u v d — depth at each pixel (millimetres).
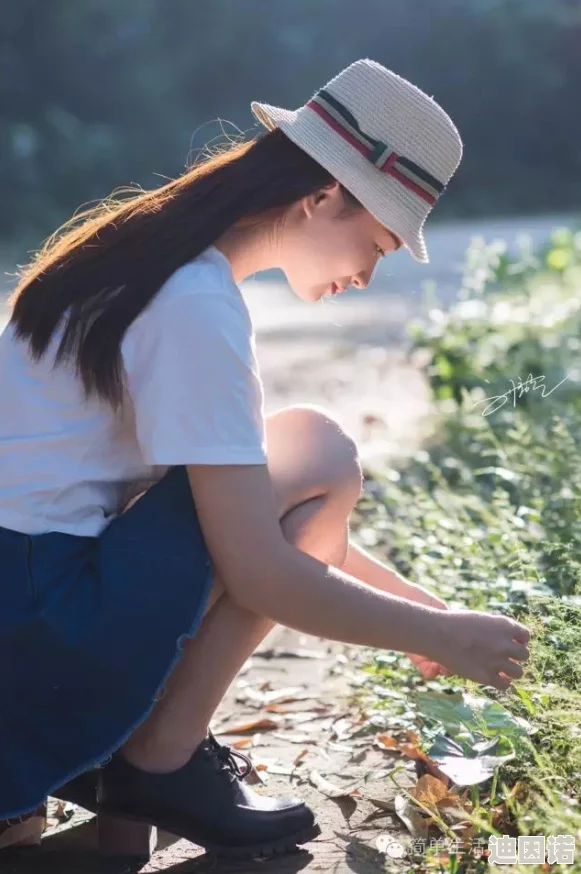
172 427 2131
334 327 11547
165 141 32469
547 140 36562
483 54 36625
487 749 2451
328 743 2932
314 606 2172
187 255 2211
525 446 4242
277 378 8562
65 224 2545
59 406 2258
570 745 2451
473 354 5676
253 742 2971
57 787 2205
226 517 2152
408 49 37156
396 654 3150
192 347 2137
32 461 2254
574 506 3600
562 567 3143
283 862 2381
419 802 2410
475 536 3527
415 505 4539
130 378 2186
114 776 2346
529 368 5340
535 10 37406
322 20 37562
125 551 2213
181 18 36281
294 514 2346
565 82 36844
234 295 2209
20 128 29922
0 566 2236
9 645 2201
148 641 2188
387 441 5961
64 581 2229
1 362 2309
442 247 20641
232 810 2365
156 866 2410
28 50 33625
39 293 2279
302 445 2371
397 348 9625
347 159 2264
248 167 2281
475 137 36594
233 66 36312
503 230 25281
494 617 2250
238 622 2281
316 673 3430
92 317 2211
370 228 2336
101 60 33938
